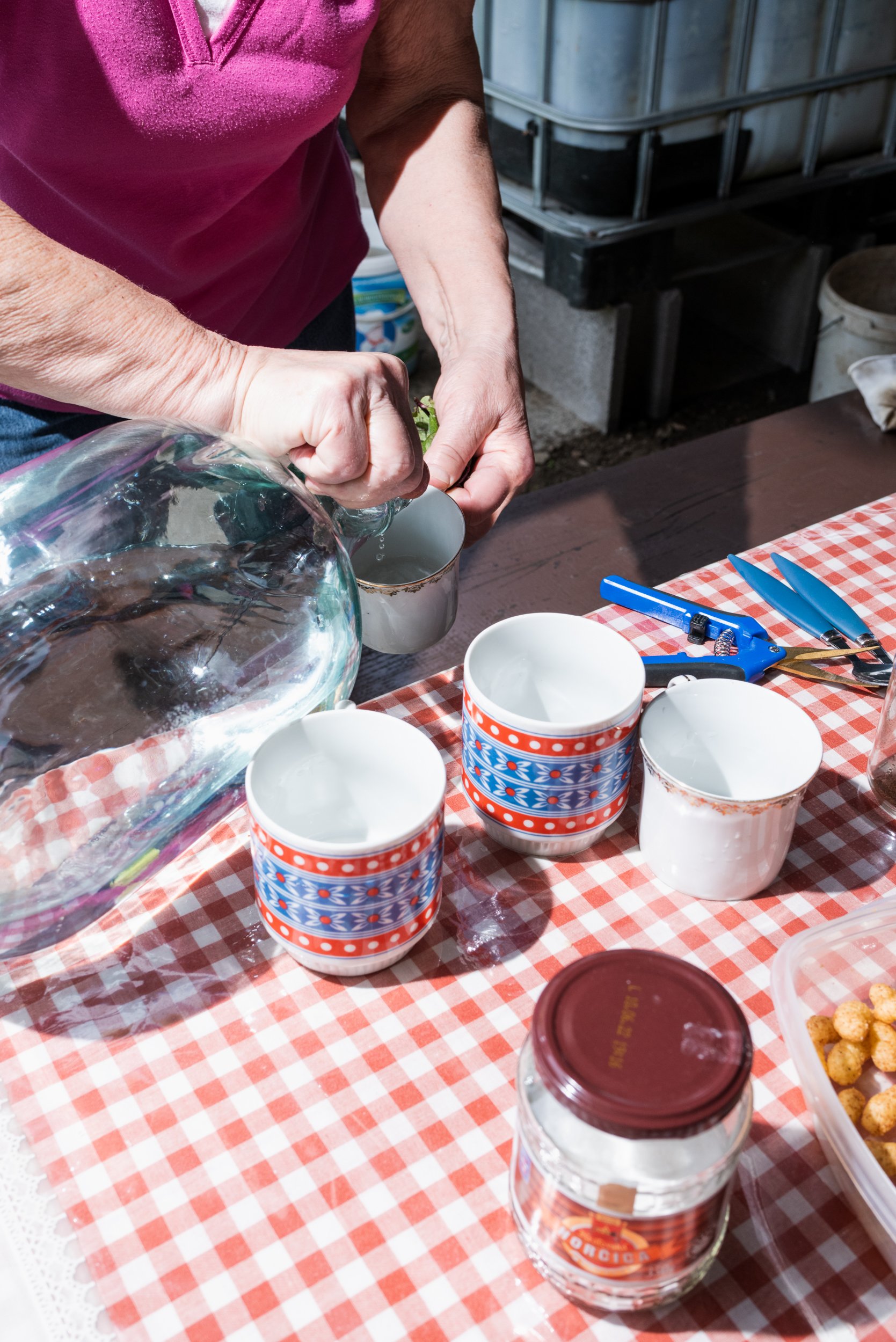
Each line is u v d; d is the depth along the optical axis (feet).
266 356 2.20
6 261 2.10
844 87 7.62
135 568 2.24
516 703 2.48
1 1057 2.02
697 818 2.14
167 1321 1.65
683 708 2.30
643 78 6.80
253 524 2.31
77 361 2.16
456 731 2.76
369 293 8.34
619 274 7.88
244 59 2.67
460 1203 1.79
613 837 2.46
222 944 2.23
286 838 1.90
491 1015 2.08
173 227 3.02
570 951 2.20
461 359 3.15
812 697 2.83
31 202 2.85
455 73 3.53
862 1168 1.66
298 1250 1.73
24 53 2.46
